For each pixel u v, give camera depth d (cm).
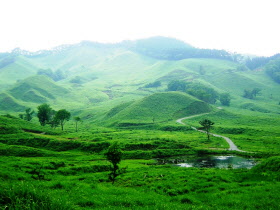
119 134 14562
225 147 10819
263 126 16825
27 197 1645
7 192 1659
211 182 3766
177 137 13325
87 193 2533
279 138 11919
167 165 7156
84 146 9931
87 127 18762
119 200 2322
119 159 4172
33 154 8225
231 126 16762
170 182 4088
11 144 9731
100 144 10106
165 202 2453
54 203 1669
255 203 2317
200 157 9262
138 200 2417
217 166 7375
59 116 15275
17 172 4550
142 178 4819
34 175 4553
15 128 11719
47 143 10156
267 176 3822
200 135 14238
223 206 2338
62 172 5722
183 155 9769
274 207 2139
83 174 5838
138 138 12506
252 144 11244
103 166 6675
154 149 10319
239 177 4109
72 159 8112
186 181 4072
